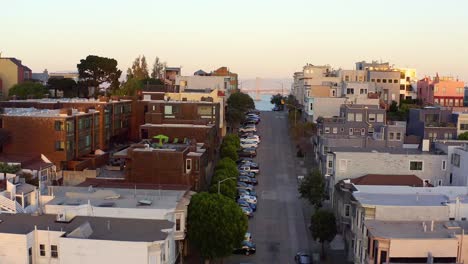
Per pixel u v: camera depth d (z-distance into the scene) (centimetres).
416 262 4328
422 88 16988
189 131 8950
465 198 5269
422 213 4875
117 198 5234
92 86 15662
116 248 3947
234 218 5538
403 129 9606
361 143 8694
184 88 15312
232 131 14050
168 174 6975
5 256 4066
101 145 10200
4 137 8356
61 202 5025
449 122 11394
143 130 10150
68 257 3991
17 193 5191
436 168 6825
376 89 16025
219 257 5656
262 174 10144
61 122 8419
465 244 4350
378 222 4756
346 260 6059
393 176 6425
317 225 6088
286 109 18100
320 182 7425
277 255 6350
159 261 4081
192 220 5494
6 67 16025
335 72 17775
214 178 7506
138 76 17512
